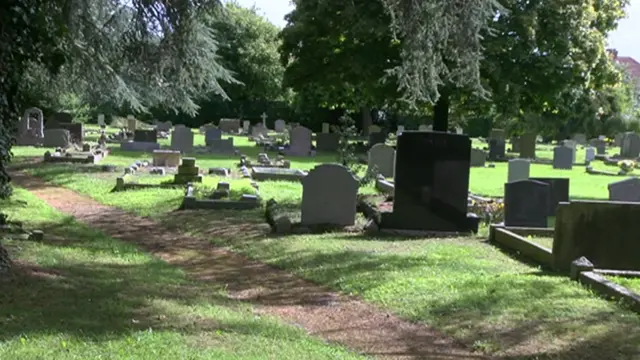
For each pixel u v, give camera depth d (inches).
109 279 308.8
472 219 498.3
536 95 1099.9
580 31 1066.7
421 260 391.2
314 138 1882.4
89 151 1106.7
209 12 562.6
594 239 364.2
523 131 1894.7
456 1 478.6
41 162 970.7
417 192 494.9
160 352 195.3
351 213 510.0
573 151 1366.9
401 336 258.5
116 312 243.9
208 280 356.5
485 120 2352.4
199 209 605.3
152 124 2222.0
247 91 2472.9
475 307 286.0
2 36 315.3
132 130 1792.6
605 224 363.6
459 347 244.5
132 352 193.0
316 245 443.2
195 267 392.8
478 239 478.0
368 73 1063.0
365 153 1310.3
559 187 574.2
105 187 745.0
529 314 273.3
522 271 366.9
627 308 279.1
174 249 446.3
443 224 496.4
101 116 2012.8
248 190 682.2
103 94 938.1
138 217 575.5
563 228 365.4
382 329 268.4
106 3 673.0
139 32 604.1
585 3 1064.8
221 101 2470.5
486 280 334.6
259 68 2396.7
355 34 988.6
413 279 339.9
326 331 265.4
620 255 363.9
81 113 1839.3
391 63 1061.8
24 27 323.3
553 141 2261.3
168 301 276.7
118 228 522.6
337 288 339.6
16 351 182.7
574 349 233.9
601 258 364.5
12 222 440.5
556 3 1027.3
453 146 493.0
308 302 313.7
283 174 861.8
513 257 410.9
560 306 282.2
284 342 230.8
